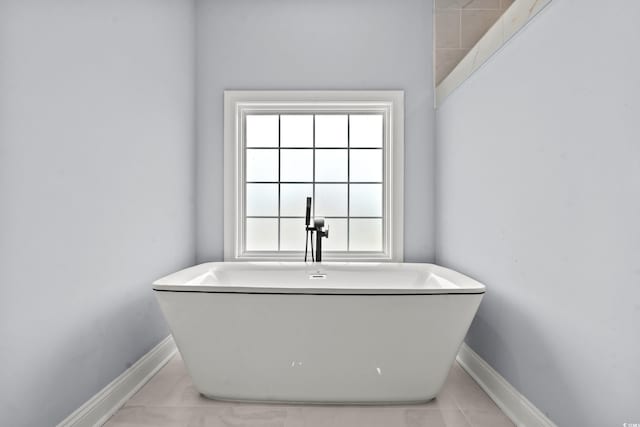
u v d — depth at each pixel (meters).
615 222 0.99
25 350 1.16
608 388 1.02
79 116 1.40
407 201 2.56
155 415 1.56
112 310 1.61
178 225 2.30
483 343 1.84
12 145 1.11
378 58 2.55
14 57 1.12
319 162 2.72
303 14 2.56
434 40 2.52
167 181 2.15
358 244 2.72
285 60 2.56
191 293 1.55
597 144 1.05
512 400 1.52
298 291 1.54
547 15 1.29
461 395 1.74
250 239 2.73
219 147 2.57
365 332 1.56
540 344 1.34
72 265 1.36
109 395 1.56
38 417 1.20
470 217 1.96
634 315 0.93
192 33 2.52
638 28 0.91
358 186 2.71
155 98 2.01
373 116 2.70
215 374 1.63
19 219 1.14
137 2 1.82
